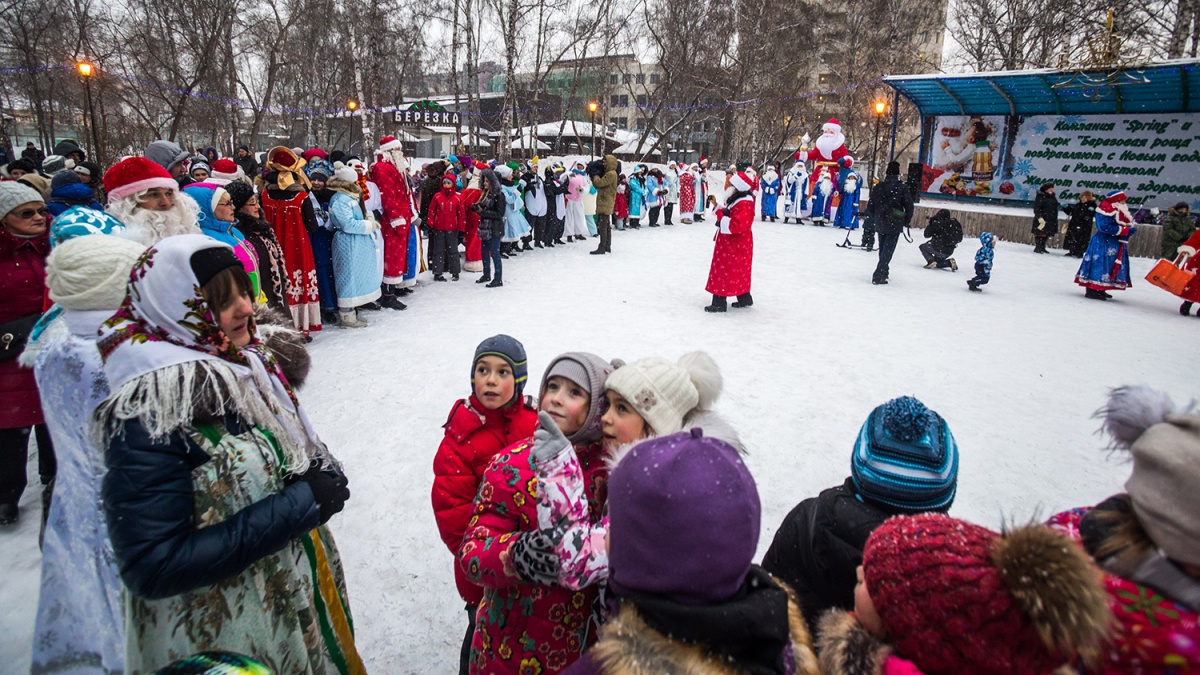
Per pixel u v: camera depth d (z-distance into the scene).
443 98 42.25
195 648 1.44
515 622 1.59
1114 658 1.03
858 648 1.11
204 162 6.45
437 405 4.65
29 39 23.81
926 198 18.70
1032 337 6.72
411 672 2.31
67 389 1.62
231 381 1.42
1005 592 0.92
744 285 7.41
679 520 1.00
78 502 1.64
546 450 1.33
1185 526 1.01
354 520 3.22
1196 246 7.75
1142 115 15.02
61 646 1.69
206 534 1.34
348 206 6.31
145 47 24.70
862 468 1.65
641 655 1.01
